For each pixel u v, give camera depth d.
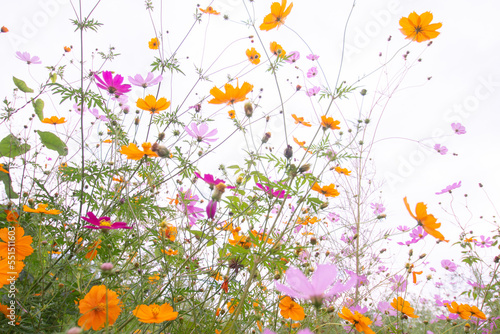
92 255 0.57
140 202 0.64
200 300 0.64
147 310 0.46
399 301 0.69
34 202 0.59
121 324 0.51
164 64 0.75
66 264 0.54
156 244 0.63
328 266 0.39
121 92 0.66
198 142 0.67
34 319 0.51
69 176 0.64
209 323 0.59
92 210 0.64
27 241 0.47
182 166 0.65
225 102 0.62
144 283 0.55
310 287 0.38
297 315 0.56
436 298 1.08
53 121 0.74
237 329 0.57
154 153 0.56
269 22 0.72
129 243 0.60
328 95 0.69
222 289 0.60
